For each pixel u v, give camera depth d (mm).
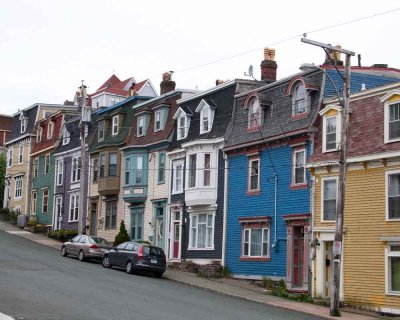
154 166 42688
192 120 39656
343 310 25656
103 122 49219
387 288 25406
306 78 30969
